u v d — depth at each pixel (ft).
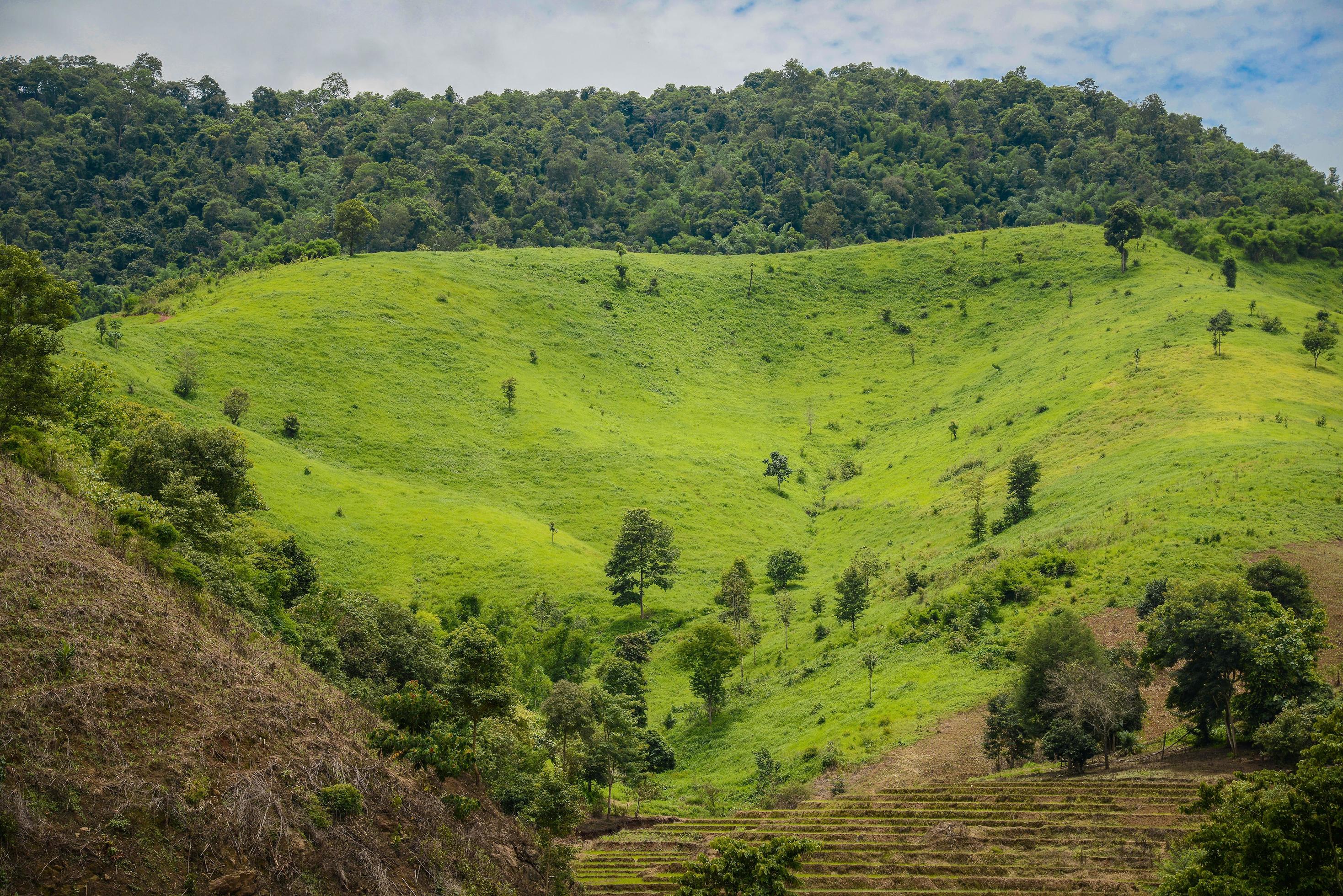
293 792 86.79
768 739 229.66
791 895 125.80
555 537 371.97
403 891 85.97
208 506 173.88
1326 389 376.27
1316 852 86.17
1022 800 154.92
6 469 124.88
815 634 285.84
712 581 354.33
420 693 120.06
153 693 86.74
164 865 71.10
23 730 73.51
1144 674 187.21
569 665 290.15
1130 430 366.22
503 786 124.06
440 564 332.60
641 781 211.00
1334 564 220.64
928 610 258.78
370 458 417.90
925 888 127.03
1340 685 176.96
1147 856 129.39
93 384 238.48
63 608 90.27
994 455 408.26
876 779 186.60
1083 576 245.65
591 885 135.54
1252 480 268.41
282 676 109.60
